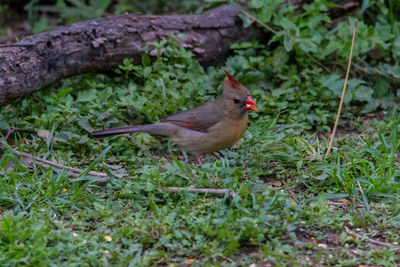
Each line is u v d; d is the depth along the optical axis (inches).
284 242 296.8
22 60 414.6
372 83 512.7
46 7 679.1
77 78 493.4
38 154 400.2
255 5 526.6
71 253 284.4
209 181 345.4
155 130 398.0
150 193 335.9
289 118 462.9
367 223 317.1
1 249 278.5
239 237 287.4
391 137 411.2
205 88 493.0
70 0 679.7
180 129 394.3
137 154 419.8
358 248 295.9
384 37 517.7
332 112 487.8
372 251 286.4
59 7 679.1
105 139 426.3
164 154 432.8
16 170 358.9
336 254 288.7
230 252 283.3
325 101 487.8
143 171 353.4
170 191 337.4
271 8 529.3
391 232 306.2
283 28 527.2
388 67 509.7
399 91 494.9
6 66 402.9
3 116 439.2
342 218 317.4
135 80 506.9
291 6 534.9
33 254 273.9
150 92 477.7
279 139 414.9
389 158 382.3
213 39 526.9
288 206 321.7
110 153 416.8
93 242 293.1
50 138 403.2
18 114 453.1
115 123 442.0
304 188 361.1
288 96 481.7
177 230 300.0
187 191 332.8
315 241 301.6
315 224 313.6
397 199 330.6
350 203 336.5
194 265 277.6
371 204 334.0
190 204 325.1
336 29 544.1
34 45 423.5
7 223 286.4
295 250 286.5
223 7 542.9
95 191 361.7
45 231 291.7
